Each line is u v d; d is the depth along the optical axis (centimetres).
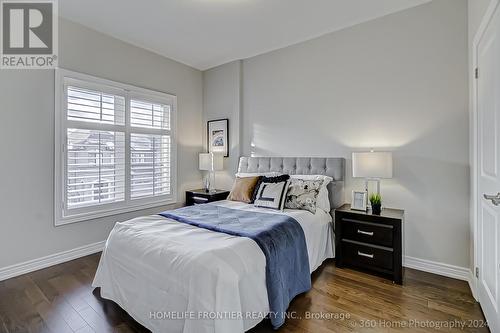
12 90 250
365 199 269
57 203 280
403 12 269
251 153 396
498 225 152
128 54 345
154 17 283
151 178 376
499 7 147
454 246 245
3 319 183
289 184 290
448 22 246
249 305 157
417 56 262
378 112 286
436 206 254
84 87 300
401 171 272
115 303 203
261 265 168
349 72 304
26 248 260
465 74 238
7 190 248
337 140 315
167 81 395
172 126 403
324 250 272
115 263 193
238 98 404
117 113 333
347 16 281
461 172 241
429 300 206
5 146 247
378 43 285
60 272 260
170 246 167
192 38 332
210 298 137
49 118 274
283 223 215
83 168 301
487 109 176
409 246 269
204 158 411
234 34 321
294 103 350
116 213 334
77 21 291
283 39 335
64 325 177
